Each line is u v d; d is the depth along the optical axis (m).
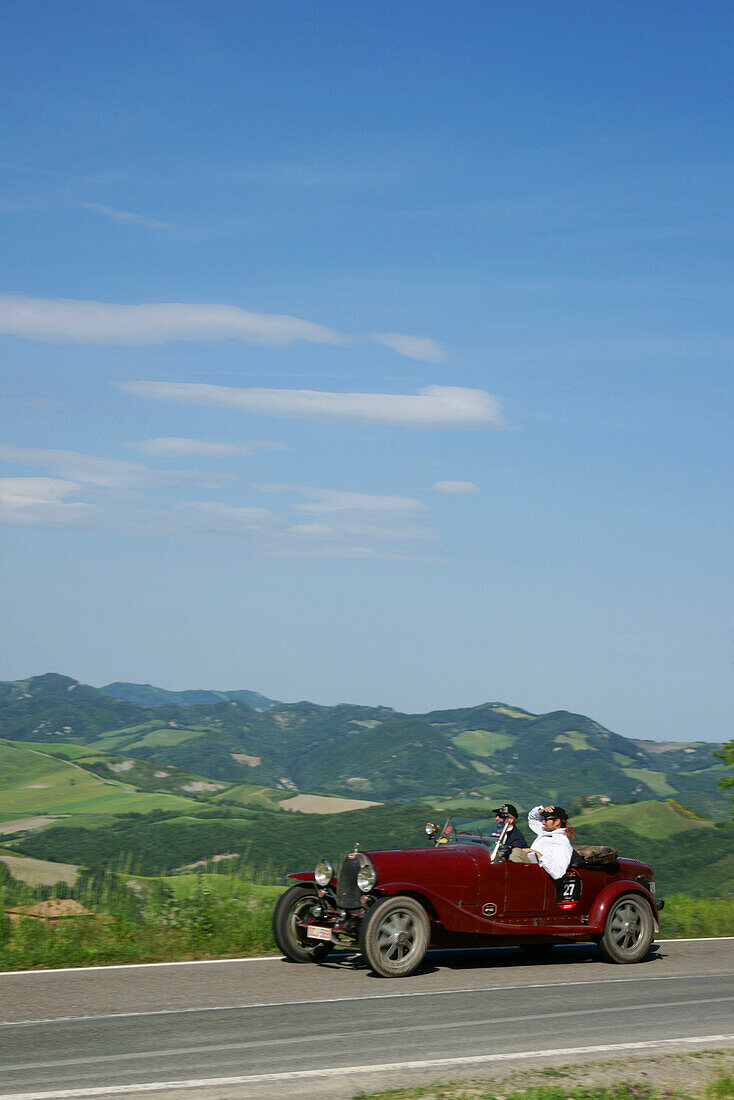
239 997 8.98
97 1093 6.06
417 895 10.57
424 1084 6.35
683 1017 8.50
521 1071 6.66
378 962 10.08
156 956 11.07
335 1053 7.09
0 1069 6.55
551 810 11.60
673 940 13.77
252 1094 6.09
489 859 11.00
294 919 11.05
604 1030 7.95
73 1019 8.00
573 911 11.33
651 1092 6.17
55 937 11.02
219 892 12.64
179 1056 6.93
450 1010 8.59
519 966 11.16
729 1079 6.36
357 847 10.99
